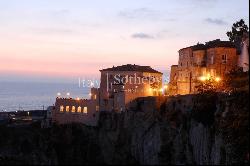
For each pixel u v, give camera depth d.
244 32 120.75
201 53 122.12
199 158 84.56
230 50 116.06
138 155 109.19
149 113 108.88
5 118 155.88
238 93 62.06
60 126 128.50
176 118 98.50
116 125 119.50
